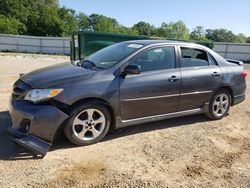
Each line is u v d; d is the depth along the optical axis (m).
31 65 17.17
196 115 6.39
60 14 74.88
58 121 4.09
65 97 4.13
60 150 4.29
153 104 5.00
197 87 5.52
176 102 5.30
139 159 4.19
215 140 5.08
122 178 3.67
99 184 3.52
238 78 6.21
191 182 3.70
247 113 6.88
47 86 4.11
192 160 4.29
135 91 4.72
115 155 4.27
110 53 5.15
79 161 4.02
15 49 39.50
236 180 3.84
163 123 5.74
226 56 37.66
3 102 6.67
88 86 4.30
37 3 85.69
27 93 4.11
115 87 4.52
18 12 72.56
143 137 4.99
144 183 3.60
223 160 4.36
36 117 3.95
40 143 4.00
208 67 5.76
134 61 4.81
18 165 3.80
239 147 4.88
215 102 5.98
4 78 10.45
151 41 5.35
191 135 5.23
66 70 4.62
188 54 5.54
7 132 4.82
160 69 5.08
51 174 3.65
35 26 68.81
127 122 4.82
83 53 11.60
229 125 5.92
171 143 4.82
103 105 4.49
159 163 4.12
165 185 3.59
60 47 39.53
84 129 4.41
